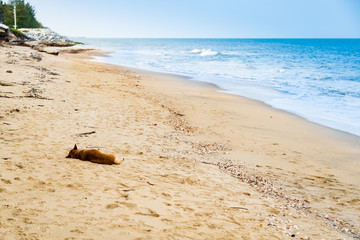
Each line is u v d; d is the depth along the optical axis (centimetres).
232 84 2552
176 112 1402
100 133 930
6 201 440
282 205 601
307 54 7894
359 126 1370
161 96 1778
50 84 1538
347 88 2414
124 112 1246
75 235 377
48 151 711
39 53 3020
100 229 402
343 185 746
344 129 1320
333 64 4753
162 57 6003
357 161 937
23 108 1048
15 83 1379
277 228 493
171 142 957
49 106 1140
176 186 619
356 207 626
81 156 696
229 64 4550
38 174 567
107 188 550
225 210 534
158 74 3008
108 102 1380
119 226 418
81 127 954
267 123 1375
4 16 9388
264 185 702
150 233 411
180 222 460
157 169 708
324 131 1285
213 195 600
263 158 912
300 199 646
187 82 2555
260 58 6041
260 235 458
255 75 3228
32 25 10531
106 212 456
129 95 1627
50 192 497
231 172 766
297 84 2617
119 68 3306
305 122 1429
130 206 489
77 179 573
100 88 1695
